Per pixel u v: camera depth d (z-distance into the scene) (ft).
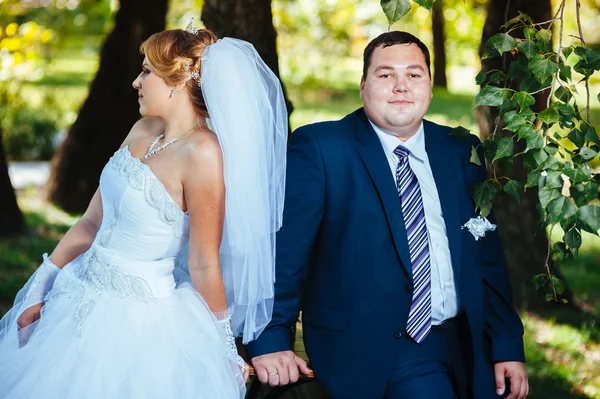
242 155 11.50
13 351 11.91
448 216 13.07
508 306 13.67
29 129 47.75
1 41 41.50
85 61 86.33
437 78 79.61
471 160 13.39
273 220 12.27
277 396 13.67
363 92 13.17
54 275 12.75
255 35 18.31
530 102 12.67
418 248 12.82
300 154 12.98
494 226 13.34
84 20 54.13
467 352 13.37
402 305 12.71
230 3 18.15
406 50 12.87
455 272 13.00
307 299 13.33
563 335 23.65
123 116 36.17
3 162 30.78
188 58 11.59
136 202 11.50
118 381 11.14
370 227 12.72
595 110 64.54
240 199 11.57
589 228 12.37
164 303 11.77
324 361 12.89
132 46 35.55
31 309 12.50
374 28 58.80
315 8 57.41
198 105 11.78
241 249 11.75
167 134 11.80
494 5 21.91
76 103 59.77
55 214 35.32
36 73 45.80
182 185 11.55
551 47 13.19
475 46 71.00
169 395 11.15
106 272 11.75
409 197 12.91
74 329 11.57
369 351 12.68
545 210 12.92
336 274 12.81
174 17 53.06
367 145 12.94
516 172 23.26
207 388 11.36
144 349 11.34
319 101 72.18
